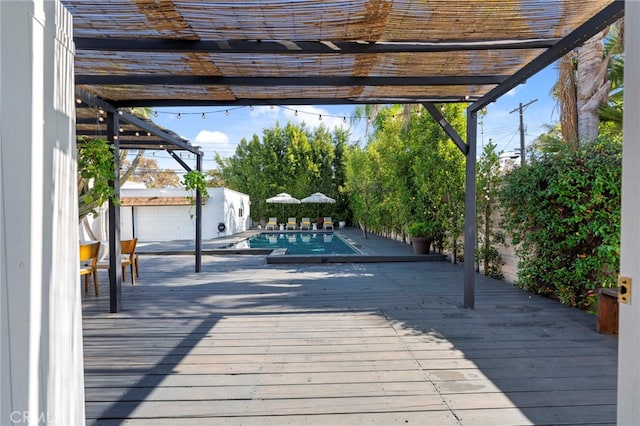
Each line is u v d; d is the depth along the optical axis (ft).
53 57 3.45
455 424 6.29
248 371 8.32
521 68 10.38
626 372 2.71
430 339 10.28
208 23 8.00
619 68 18.49
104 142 12.50
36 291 3.05
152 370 8.39
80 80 10.37
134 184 59.47
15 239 2.77
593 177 12.30
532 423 6.31
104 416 6.56
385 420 6.40
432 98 13.46
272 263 24.81
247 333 10.87
